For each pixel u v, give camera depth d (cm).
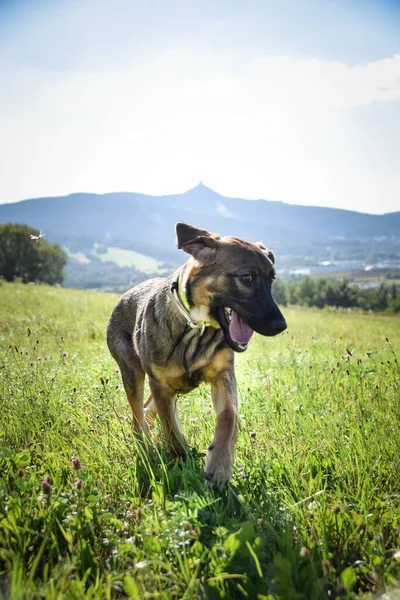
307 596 64
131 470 99
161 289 119
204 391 156
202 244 111
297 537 77
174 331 112
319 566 70
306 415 126
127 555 74
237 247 110
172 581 67
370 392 146
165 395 116
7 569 70
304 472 98
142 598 63
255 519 80
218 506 87
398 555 69
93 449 108
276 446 109
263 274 109
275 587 64
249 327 111
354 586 70
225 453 96
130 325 137
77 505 83
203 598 65
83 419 126
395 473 94
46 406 131
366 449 103
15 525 75
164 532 74
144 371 130
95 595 64
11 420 124
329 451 107
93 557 74
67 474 94
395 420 119
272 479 96
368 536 78
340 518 79
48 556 74
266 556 72
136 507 87
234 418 103
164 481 95
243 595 66
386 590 65
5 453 98
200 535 76
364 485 89
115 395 149
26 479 90
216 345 111
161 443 115
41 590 63
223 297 109
